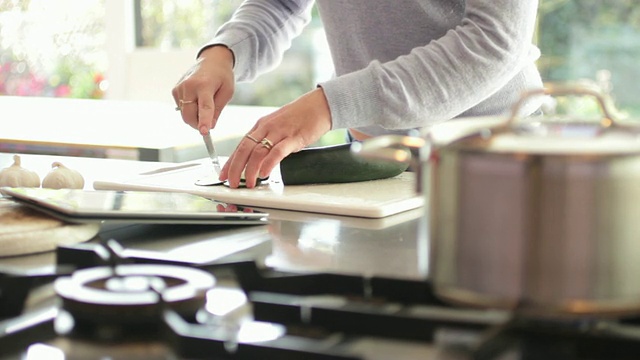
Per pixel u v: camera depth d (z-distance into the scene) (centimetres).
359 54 157
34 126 219
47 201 90
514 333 53
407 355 52
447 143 53
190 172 139
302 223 101
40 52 427
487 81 130
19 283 62
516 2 129
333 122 126
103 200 95
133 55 312
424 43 150
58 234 83
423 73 127
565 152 49
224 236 91
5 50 426
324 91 126
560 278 50
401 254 82
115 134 204
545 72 322
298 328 57
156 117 243
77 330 58
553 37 320
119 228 95
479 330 55
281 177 128
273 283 66
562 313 50
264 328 57
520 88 154
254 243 87
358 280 64
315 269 75
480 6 129
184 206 95
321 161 125
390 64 129
